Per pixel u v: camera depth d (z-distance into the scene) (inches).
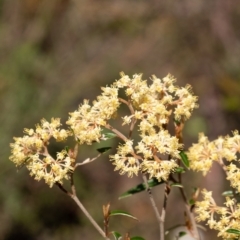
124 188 428.8
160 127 105.7
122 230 408.8
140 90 106.7
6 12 439.5
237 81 427.5
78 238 402.9
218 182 364.2
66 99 402.3
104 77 422.0
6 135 384.5
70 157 106.1
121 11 448.5
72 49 433.7
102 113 107.1
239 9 448.8
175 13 449.4
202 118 418.0
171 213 398.3
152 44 441.7
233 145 110.0
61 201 406.6
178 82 431.8
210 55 439.2
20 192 391.9
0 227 386.6
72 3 442.6
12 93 398.0
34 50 418.6
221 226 104.6
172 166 102.2
